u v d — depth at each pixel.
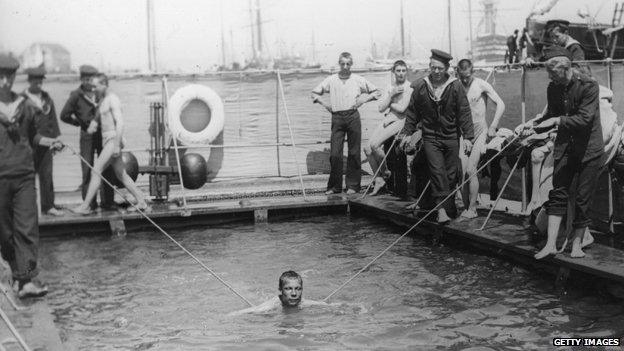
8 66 6.73
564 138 6.94
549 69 6.83
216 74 14.31
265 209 11.70
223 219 11.66
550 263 7.48
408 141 10.83
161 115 14.09
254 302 6.89
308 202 12.04
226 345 5.59
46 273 8.20
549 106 7.28
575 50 9.62
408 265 8.28
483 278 7.59
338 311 6.46
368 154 12.57
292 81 14.91
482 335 5.76
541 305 6.57
